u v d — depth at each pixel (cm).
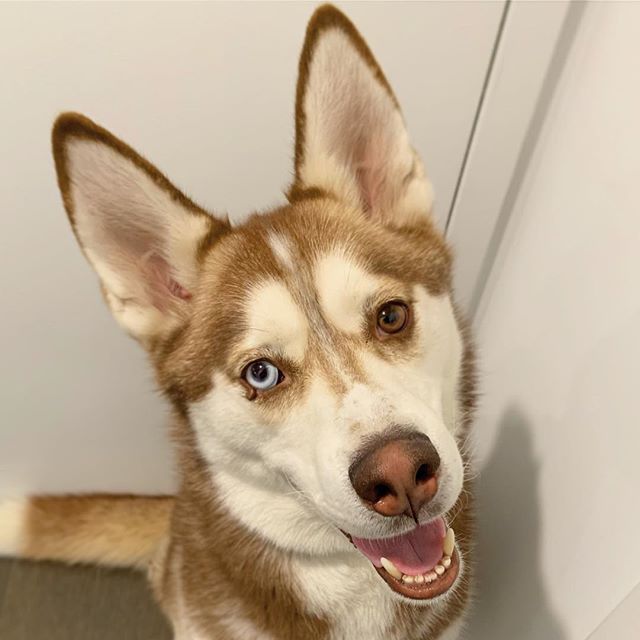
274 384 31
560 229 40
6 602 56
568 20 40
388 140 34
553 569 36
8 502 57
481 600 45
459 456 28
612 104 36
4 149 39
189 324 34
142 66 38
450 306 35
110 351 50
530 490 40
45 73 37
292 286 31
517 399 43
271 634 37
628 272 32
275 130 42
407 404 28
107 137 30
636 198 32
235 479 35
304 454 30
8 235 43
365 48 32
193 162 43
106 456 58
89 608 56
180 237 34
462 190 48
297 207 35
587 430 34
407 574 30
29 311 47
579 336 36
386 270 32
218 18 37
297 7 37
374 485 27
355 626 37
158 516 55
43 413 53
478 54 41
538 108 44
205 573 38
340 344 30
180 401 34
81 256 44
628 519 30
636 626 28
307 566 36
